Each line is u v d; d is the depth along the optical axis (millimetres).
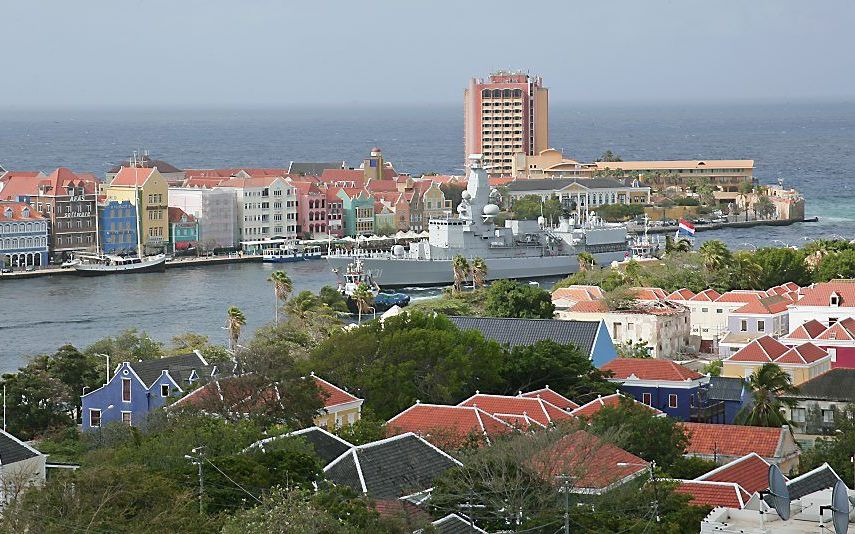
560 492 134750
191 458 140500
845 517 101438
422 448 147125
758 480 147625
